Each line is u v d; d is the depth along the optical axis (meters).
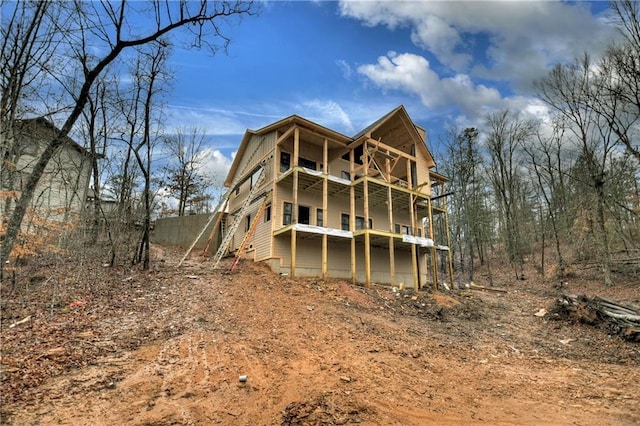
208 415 4.24
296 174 15.28
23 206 6.45
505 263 28.23
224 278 12.88
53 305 8.03
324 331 8.62
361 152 20.23
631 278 17.56
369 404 4.93
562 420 4.77
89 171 15.92
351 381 5.75
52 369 4.91
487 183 30.14
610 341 9.66
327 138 17.62
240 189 22.03
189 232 25.77
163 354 5.96
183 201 31.61
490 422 4.62
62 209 12.34
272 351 6.83
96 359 5.45
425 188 21.23
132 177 16.92
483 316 12.78
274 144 17.64
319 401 4.85
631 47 15.81
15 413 3.75
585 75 18.98
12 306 7.89
